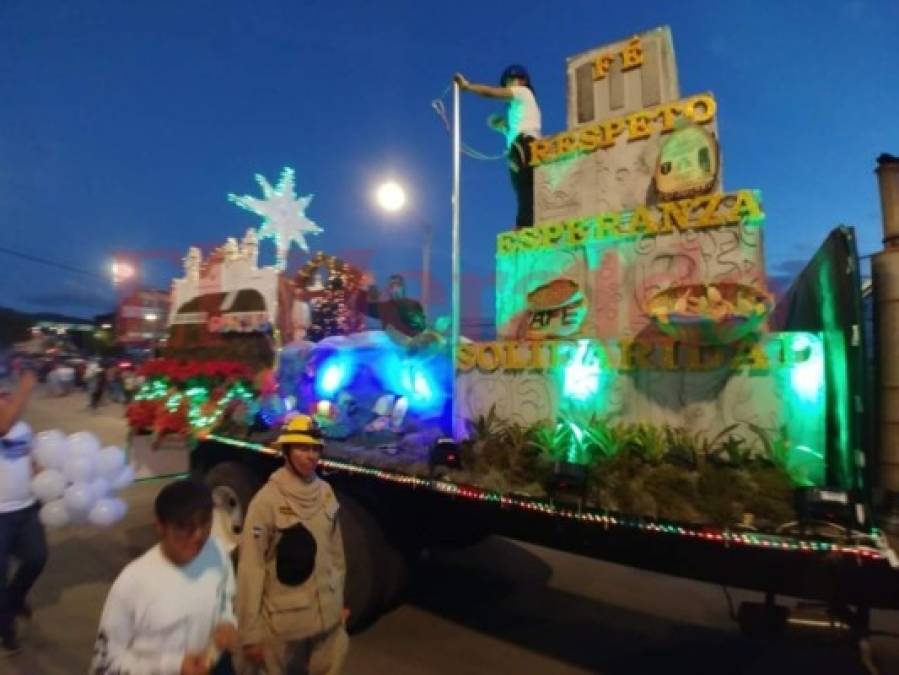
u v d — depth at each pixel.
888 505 2.65
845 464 2.74
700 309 3.19
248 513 3.07
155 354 9.22
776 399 3.15
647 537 3.29
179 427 6.85
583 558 6.36
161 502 2.28
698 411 3.34
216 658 2.38
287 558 3.01
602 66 4.38
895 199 2.80
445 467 3.97
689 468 3.24
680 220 3.59
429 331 5.20
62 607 4.96
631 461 3.39
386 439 4.90
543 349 3.89
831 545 2.55
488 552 6.54
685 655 4.36
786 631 2.92
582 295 3.95
